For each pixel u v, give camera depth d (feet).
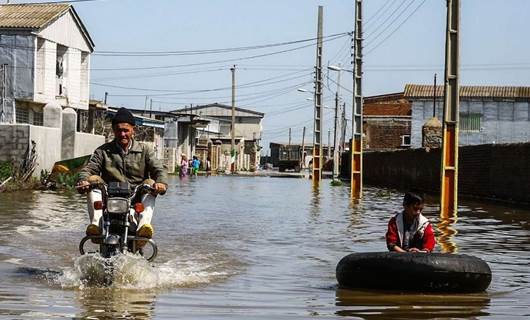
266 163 473.67
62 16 154.71
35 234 50.70
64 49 158.81
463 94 197.67
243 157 356.59
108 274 31.78
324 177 232.53
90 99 184.65
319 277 35.94
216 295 30.30
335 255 44.32
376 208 85.97
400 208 86.12
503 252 46.19
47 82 150.10
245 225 62.85
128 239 32.96
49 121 115.85
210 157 285.43
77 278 32.35
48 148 110.52
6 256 40.32
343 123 288.71
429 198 109.91
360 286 32.50
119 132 34.35
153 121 211.61
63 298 28.58
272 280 34.81
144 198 34.24
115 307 27.09
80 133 121.29
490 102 197.47
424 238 34.45
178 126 247.29
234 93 289.74
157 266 37.70
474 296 31.07
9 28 143.74
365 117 245.45
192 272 36.58
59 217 63.67
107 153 34.58
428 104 206.59
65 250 43.24
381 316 26.50
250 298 29.81
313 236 54.75
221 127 404.77
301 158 375.45
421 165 137.18
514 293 31.94
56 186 104.37
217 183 162.71
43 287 30.91
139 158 34.71
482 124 197.88
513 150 95.66
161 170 34.53
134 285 31.81
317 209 83.82
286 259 42.39
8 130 103.71
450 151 71.15
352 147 118.42
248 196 110.52
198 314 26.25
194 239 51.70
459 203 97.66
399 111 266.77
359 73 119.85
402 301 29.63
